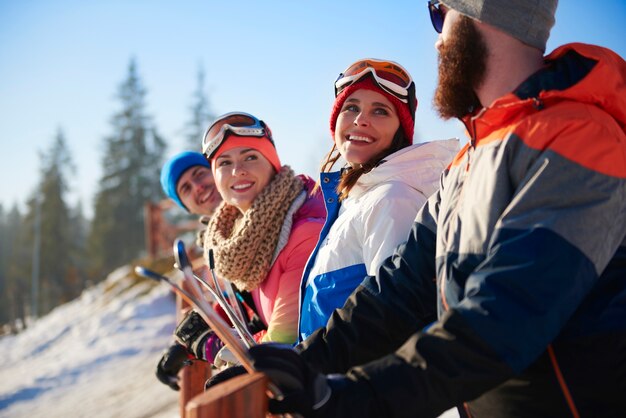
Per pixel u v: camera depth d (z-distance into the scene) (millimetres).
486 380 1177
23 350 15031
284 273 2451
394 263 1666
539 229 1210
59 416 8219
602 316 1264
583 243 1202
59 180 51906
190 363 2846
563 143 1257
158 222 19453
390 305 1612
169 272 17094
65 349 13695
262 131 2758
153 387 8375
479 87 1460
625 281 1280
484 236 1315
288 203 2582
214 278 1671
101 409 7906
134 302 15508
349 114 2201
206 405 1081
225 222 2902
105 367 11070
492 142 1369
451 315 1219
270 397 1271
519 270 1189
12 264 51312
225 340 1329
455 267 1369
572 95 1301
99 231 48188
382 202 1921
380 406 1194
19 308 47719
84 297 18688
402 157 2025
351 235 1979
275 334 2373
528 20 1394
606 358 1252
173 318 13688
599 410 1258
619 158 1263
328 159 2395
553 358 1285
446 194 1534
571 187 1230
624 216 1265
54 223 50688
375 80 2152
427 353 1209
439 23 1575
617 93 1318
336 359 1610
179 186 3867
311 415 1187
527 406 1324
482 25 1428
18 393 10250
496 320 1176
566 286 1180
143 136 50250
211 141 2770
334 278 1976
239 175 2689
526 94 1345
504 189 1314
